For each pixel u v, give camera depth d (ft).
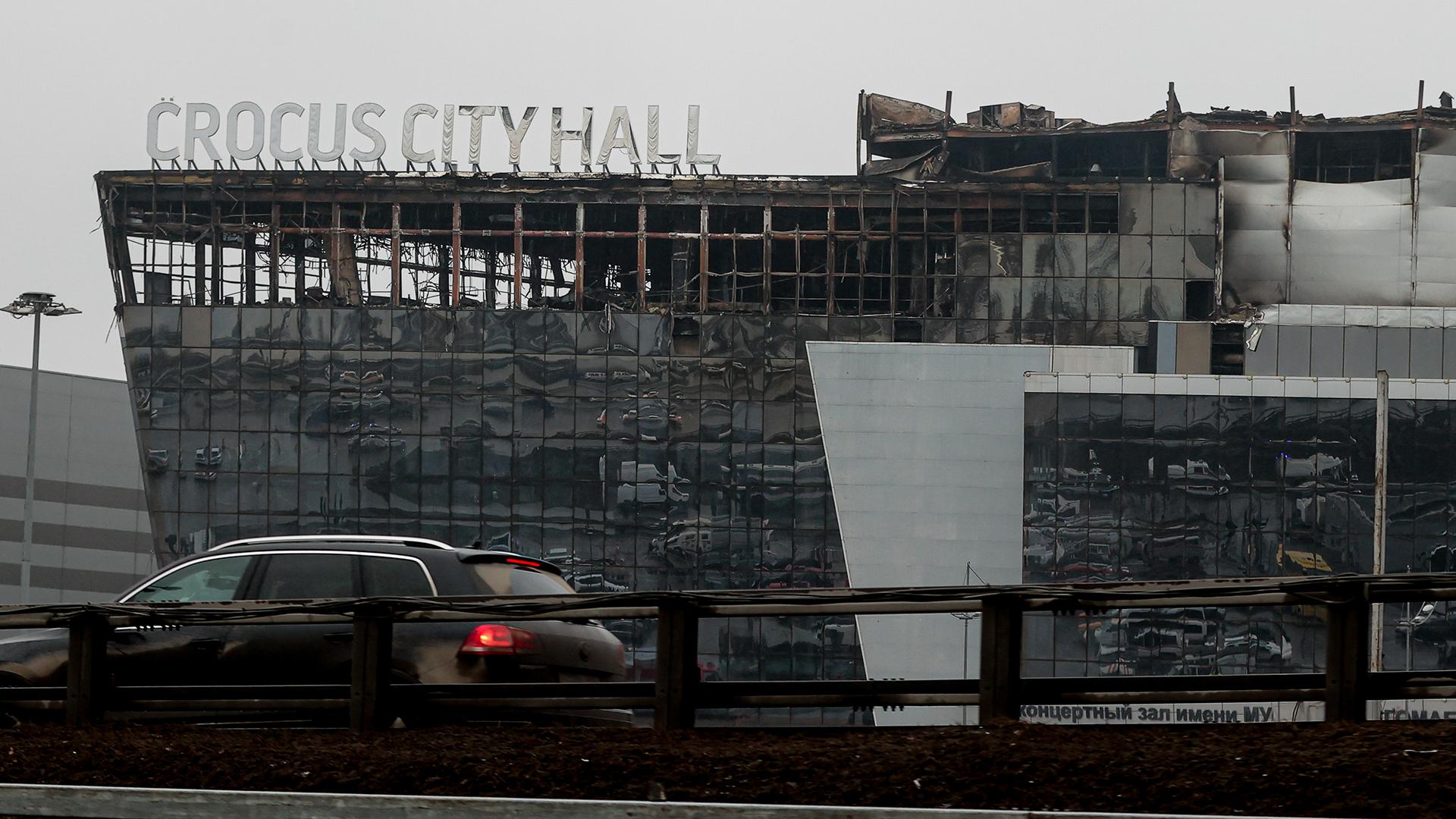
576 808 104.42
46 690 152.25
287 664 169.07
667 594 133.28
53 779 125.29
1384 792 99.19
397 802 108.27
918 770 109.40
